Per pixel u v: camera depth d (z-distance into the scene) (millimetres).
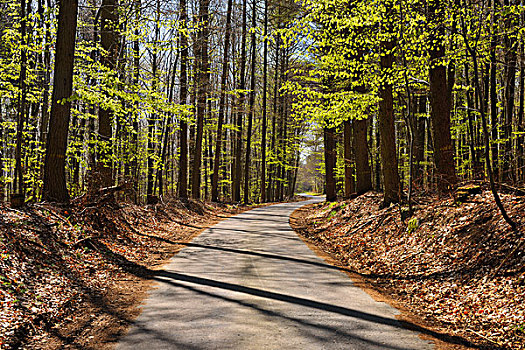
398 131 25219
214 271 9297
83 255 9180
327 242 13891
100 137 14445
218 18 26828
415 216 11141
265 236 15062
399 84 12445
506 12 9086
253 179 53188
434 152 11883
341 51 12641
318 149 42500
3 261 6750
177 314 6199
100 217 11961
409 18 10500
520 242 6922
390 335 5363
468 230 8617
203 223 19656
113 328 5570
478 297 6461
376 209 14414
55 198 11016
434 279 7762
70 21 11062
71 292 6980
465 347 4945
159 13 13625
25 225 8594
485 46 10617
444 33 10719
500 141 14328
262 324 5746
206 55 22875
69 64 11133
